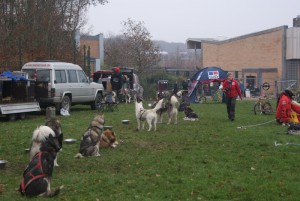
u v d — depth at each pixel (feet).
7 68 83.20
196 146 38.65
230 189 24.64
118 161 32.24
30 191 22.62
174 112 54.95
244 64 158.30
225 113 70.95
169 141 41.39
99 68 162.81
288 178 26.94
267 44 151.64
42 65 63.67
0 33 84.69
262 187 24.91
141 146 38.70
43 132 25.46
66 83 65.72
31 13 93.35
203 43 174.40
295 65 147.54
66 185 25.55
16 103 56.59
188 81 110.93
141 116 48.39
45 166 23.04
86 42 176.96
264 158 32.99
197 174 28.17
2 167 29.99
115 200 22.80
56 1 106.32
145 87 118.32
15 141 40.68
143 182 26.27
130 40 156.04
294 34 145.89
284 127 51.31
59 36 100.89
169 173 28.53
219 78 100.53
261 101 71.77
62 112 64.54
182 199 23.07
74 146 38.27
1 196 23.16
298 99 84.48
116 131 47.62
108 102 71.26
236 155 34.45
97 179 26.86
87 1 119.65
